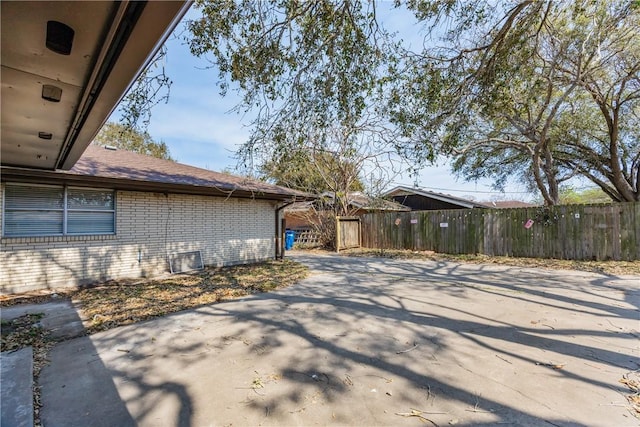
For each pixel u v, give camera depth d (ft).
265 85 14.93
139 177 23.06
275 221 35.78
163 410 7.66
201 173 31.07
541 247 31.78
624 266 25.71
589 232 29.17
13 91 8.05
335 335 12.46
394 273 26.45
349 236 46.73
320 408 7.70
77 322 14.17
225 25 13.51
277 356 10.63
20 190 19.92
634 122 36.70
